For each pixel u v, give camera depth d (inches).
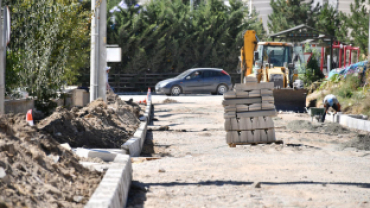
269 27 3799.2
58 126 818.8
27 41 1032.2
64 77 1111.0
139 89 3356.3
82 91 1492.4
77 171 490.3
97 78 1288.1
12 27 1017.5
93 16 1203.2
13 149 421.1
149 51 3275.1
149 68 3329.2
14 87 1025.5
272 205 513.0
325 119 1477.6
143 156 864.9
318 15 3688.5
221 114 1622.8
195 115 1588.3
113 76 3292.3
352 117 1360.7
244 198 541.6
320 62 2155.5
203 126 1316.4
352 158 821.2
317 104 1701.5
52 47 1067.3
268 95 993.5
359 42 3031.5
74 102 1483.8
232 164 748.6
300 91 1640.0
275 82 1856.5
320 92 1747.0
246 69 2212.1
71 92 1453.0
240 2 3511.3
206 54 3412.9
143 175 661.3
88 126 894.4
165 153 890.1
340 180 643.5
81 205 408.8
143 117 1285.7
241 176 660.7
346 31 3368.6
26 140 463.5
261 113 991.6
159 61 3302.2
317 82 1840.6
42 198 382.0
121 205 456.4
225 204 516.4
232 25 3462.1
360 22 3125.0
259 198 542.9
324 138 1085.1
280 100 1656.0
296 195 561.9
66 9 1073.5
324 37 2164.1
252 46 2199.8
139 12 3255.4
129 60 3267.7
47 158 460.1
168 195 551.5
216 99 2332.7
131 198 534.3
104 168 590.9
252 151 901.2
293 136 1104.2
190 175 665.6
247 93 989.2
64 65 1099.3
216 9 3481.8
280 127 1242.0
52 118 848.3
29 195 369.7
